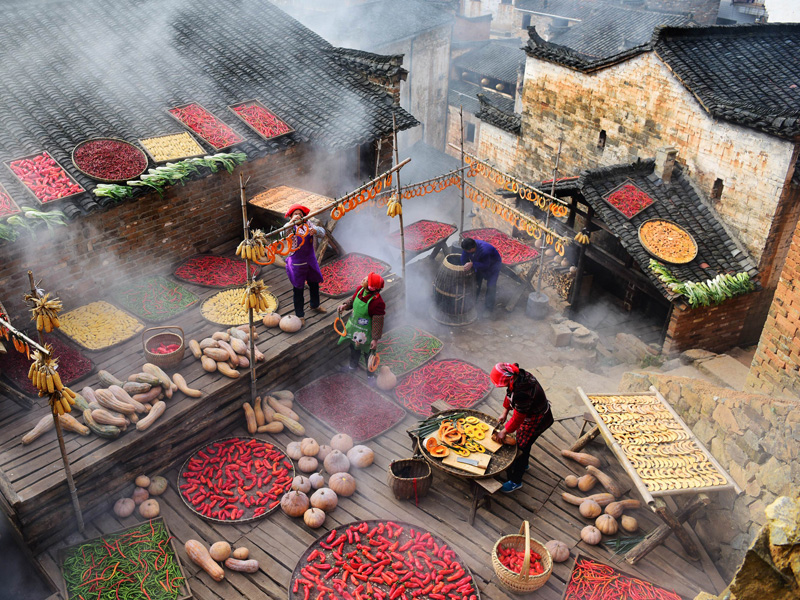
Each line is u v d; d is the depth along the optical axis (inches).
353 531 314.2
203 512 327.3
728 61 625.3
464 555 313.1
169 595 287.6
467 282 530.9
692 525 335.3
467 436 344.8
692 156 619.5
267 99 586.2
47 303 258.1
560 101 773.3
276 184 565.3
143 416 342.3
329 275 485.4
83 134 471.8
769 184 550.6
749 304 585.6
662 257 565.3
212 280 473.7
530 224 550.3
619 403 358.3
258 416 383.2
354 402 406.9
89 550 305.7
